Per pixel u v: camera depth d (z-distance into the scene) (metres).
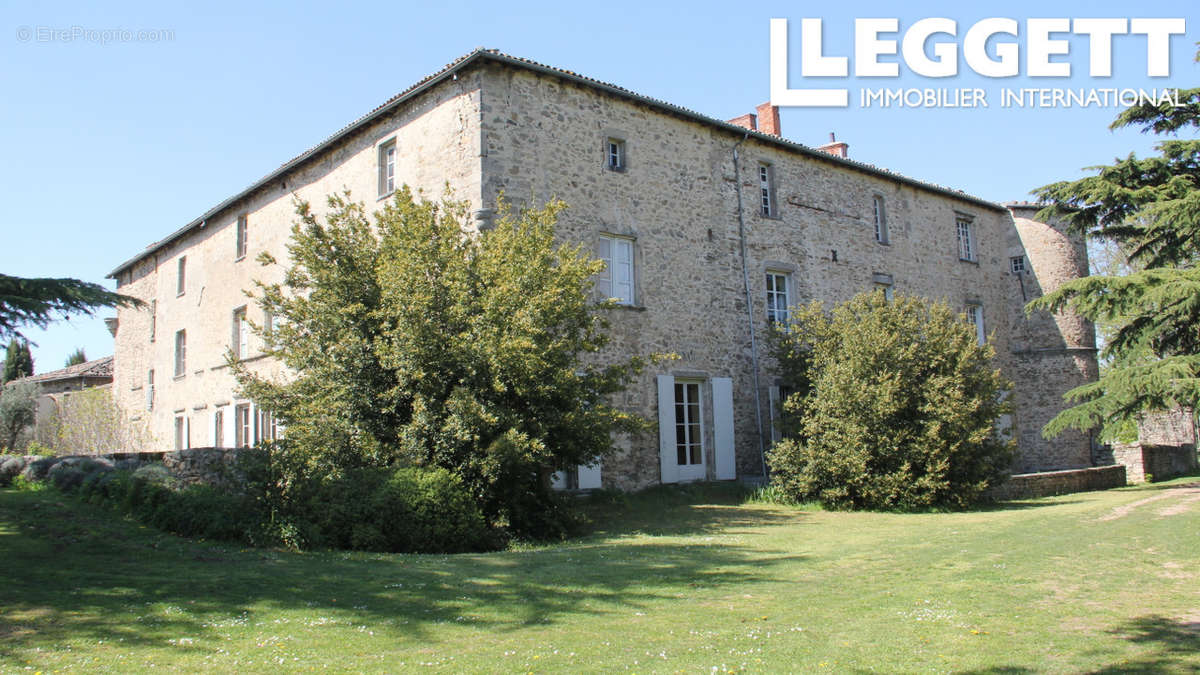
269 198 18.44
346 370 9.95
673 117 15.77
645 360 14.40
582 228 13.94
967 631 5.08
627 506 12.78
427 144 13.95
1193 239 15.86
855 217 19.12
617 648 4.75
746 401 16.00
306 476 8.76
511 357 9.38
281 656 4.52
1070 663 4.40
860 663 4.46
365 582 6.48
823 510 13.02
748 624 5.32
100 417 22.66
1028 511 12.32
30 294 8.37
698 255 15.70
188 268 21.81
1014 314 23.08
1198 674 4.15
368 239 10.88
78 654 4.50
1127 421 15.41
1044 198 18.03
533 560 7.79
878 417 12.96
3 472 11.12
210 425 19.66
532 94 13.68
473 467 9.29
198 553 7.49
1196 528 9.03
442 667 4.37
